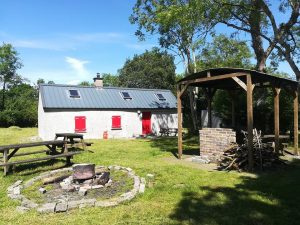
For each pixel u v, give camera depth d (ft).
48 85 84.12
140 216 20.24
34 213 20.98
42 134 79.92
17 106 135.74
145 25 76.33
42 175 31.73
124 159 43.68
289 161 39.96
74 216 20.39
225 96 73.00
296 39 69.41
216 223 18.86
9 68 180.24
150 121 94.58
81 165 29.04
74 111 80.64
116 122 87.15
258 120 68.13
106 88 92.94
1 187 28.09
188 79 42.96
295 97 45.52
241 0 60.08
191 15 56.18
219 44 94.38
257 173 32.91
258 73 35.96
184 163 40.09
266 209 21.15
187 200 23.45
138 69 167.32
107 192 26.12
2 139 75.87
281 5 65.67
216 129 41.42
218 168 35.42
